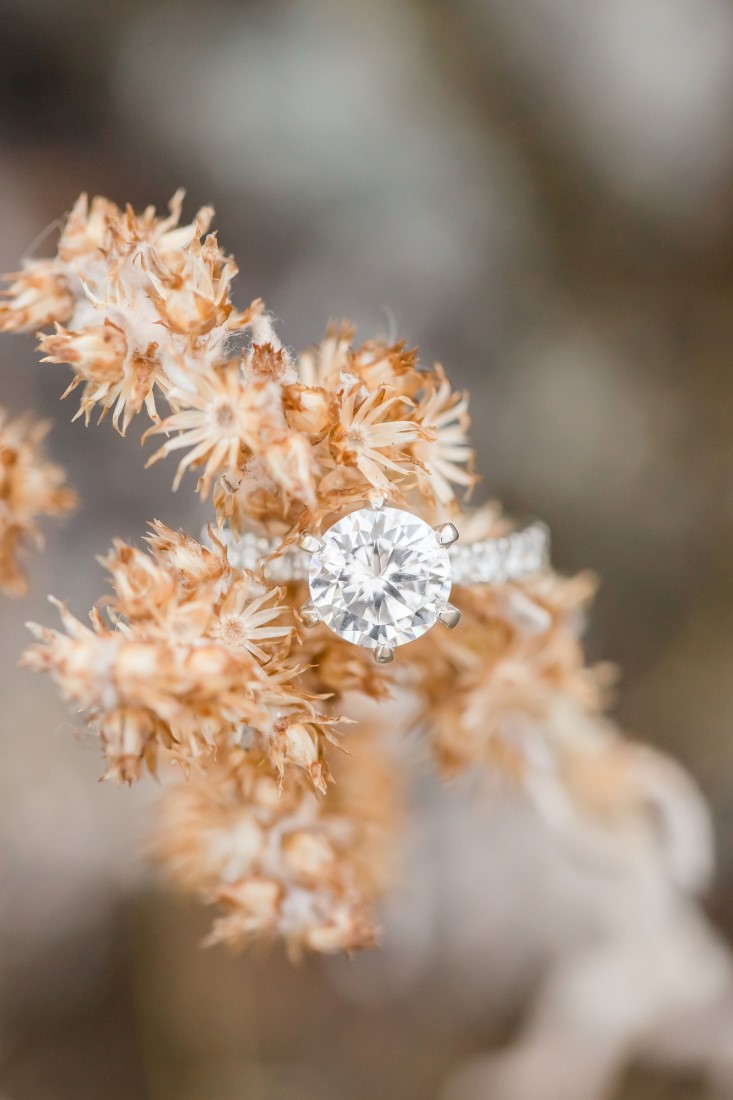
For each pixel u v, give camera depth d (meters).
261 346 0.13
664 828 0.18
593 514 0.26
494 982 0.21
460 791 0.19
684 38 0.25
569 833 0.17
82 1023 0.20
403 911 0.20
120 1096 0.19
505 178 0.25
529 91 0.25
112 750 0.12
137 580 0.13
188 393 0.13
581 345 0.26
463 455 0.14
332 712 0.14
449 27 0.25
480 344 0.26
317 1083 0.20
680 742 0.25
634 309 0.27
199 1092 0.20
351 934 0.14
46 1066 0.19
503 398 0.26
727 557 0.26
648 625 0.26
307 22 0.24
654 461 0.26
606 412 0.26
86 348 0.13
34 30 0.22
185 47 0.23
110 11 0.23
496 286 0.26
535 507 0.26
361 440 0.13
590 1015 0.18
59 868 0.20
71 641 0.12
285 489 0.13
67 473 0.21
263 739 0.13
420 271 0.25
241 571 0.13
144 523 0.21
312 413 0.13
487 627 0.14
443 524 0.13
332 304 0.24
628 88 0.25
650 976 0.19
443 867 0.21
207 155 0.24
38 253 0.22
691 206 0.26
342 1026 0.21
